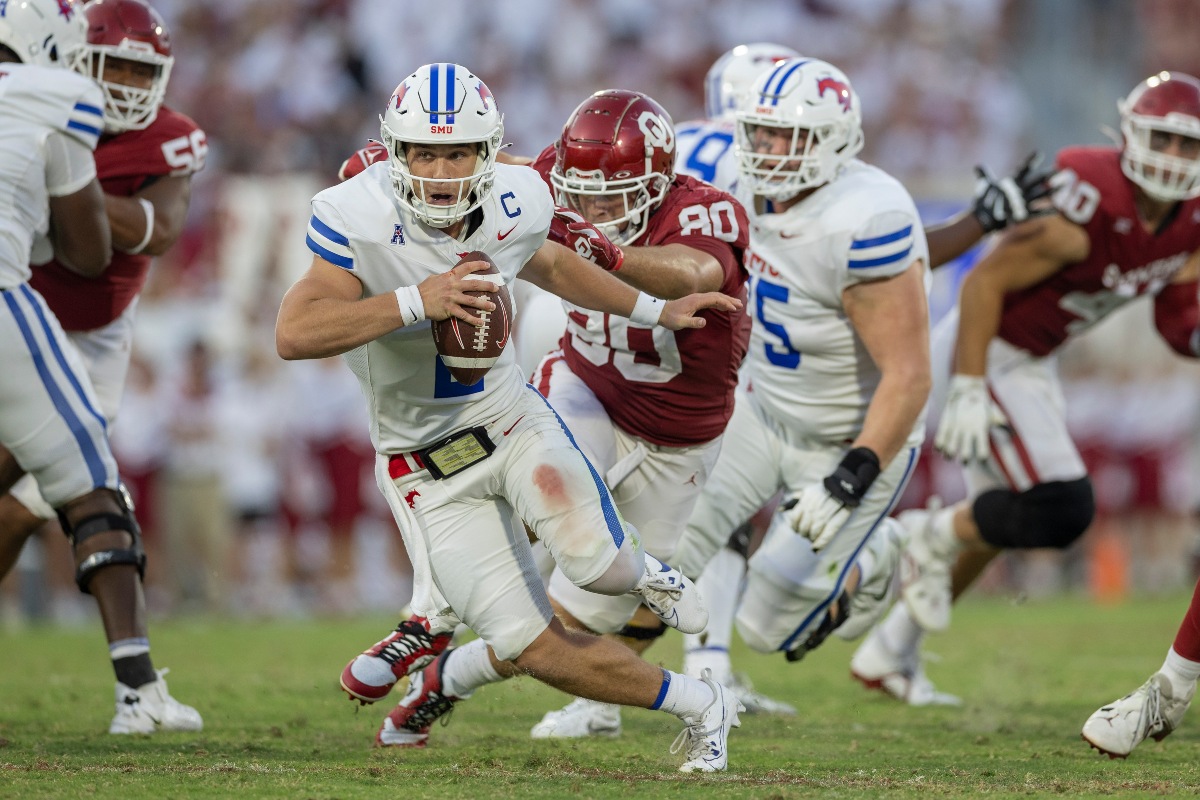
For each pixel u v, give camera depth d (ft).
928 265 54.54
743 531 58.08
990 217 57.31
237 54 122.42
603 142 43.68
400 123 36.70
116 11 54.08
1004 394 65.41
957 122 138.00
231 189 111.86
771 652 57.31
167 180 56.34
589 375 49.24
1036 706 59.82
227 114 120.57
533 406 40.83
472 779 39.93
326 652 78.23
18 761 42.39
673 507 50.26
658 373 47.62
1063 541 65.57
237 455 103.45
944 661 77.10
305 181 115.34
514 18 128.26
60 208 48.73
